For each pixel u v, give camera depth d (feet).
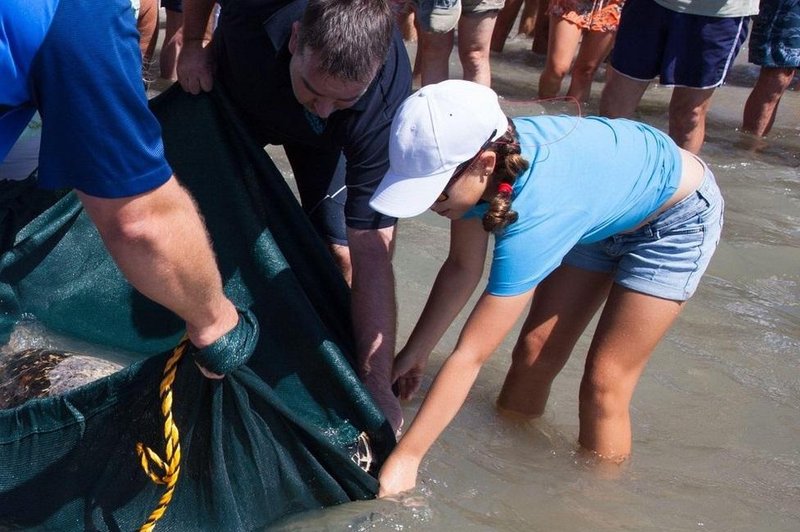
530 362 11.96
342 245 13.00
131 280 7.52
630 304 11.00
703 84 19.26
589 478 11.18
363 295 10.88
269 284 10.63
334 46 9.28
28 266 11.73
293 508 9.73
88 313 12.02
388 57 10.37
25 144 11.48
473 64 21.22
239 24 10.62
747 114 24.39
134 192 7.06
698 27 18.78
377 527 9.66
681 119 19.84
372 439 10.41
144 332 12.03
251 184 11.03
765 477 11.56
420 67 25.04
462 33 20.98
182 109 11.26
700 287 16.07
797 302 15.93
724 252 17.37
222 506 9.12
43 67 6.74
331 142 10.80
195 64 11.23
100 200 7.09
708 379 13.56
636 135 10.62
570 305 11.71
